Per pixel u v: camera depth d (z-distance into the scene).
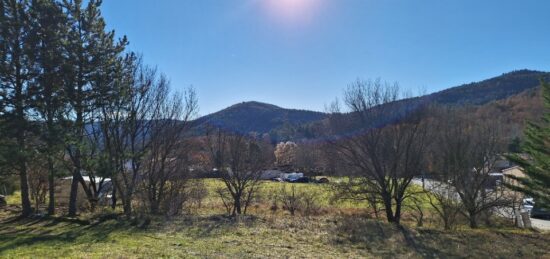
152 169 24.75
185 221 19.06
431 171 25.27
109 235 14.62
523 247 17.84
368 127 24.42
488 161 25.84
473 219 24.48
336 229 19.08
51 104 17.09
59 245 12.23
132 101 23.69
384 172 24.16
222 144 29.91
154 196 24.38
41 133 16.48
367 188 24.70
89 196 23.53
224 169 29.53
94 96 18.16
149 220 18.70
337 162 25.81
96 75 18.17
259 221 20.06
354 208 30.61
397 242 17.42
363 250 15.38
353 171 24.98
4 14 16.69
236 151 29.81
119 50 19.62
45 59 16.56
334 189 25.69
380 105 24.75
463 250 16.72
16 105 16.48
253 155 30.50
